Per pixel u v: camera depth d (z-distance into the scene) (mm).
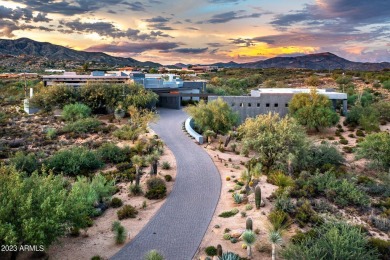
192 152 48000
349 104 86750
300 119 64000
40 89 81875
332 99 75062
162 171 40062
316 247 19531
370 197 34562
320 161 44438
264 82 148875
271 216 25828
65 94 74812
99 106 75125
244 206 29578
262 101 69812
